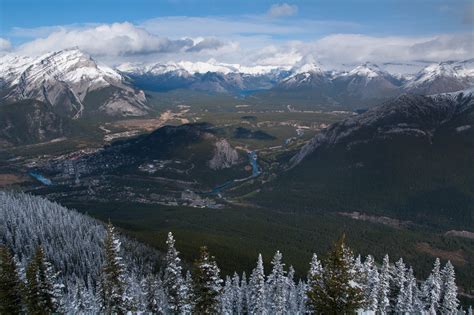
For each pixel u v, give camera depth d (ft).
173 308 252.01
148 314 293.02
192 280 224.74
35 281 222.48
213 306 221.25
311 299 181.57
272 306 391.04
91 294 405.18
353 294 172.65
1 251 221.66
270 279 396.16
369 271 354.95
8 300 217.97
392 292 383.24
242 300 450.30
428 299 395.55
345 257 179.83
